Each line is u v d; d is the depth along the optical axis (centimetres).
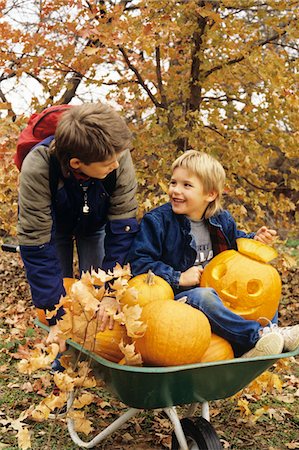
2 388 432
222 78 591
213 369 259
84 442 329
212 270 315
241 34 572
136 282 296
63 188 307
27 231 297
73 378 276
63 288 303
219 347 289
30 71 572
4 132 489
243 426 379
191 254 337
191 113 552
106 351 282
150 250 321
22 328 599
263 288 306
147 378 254
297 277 834
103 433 317
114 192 318
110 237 326
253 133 588
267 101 556
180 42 615
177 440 296
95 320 266
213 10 566
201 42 584
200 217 344
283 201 628
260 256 316
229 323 289
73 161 276
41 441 341
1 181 491
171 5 534
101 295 262
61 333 267
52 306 297
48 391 429
